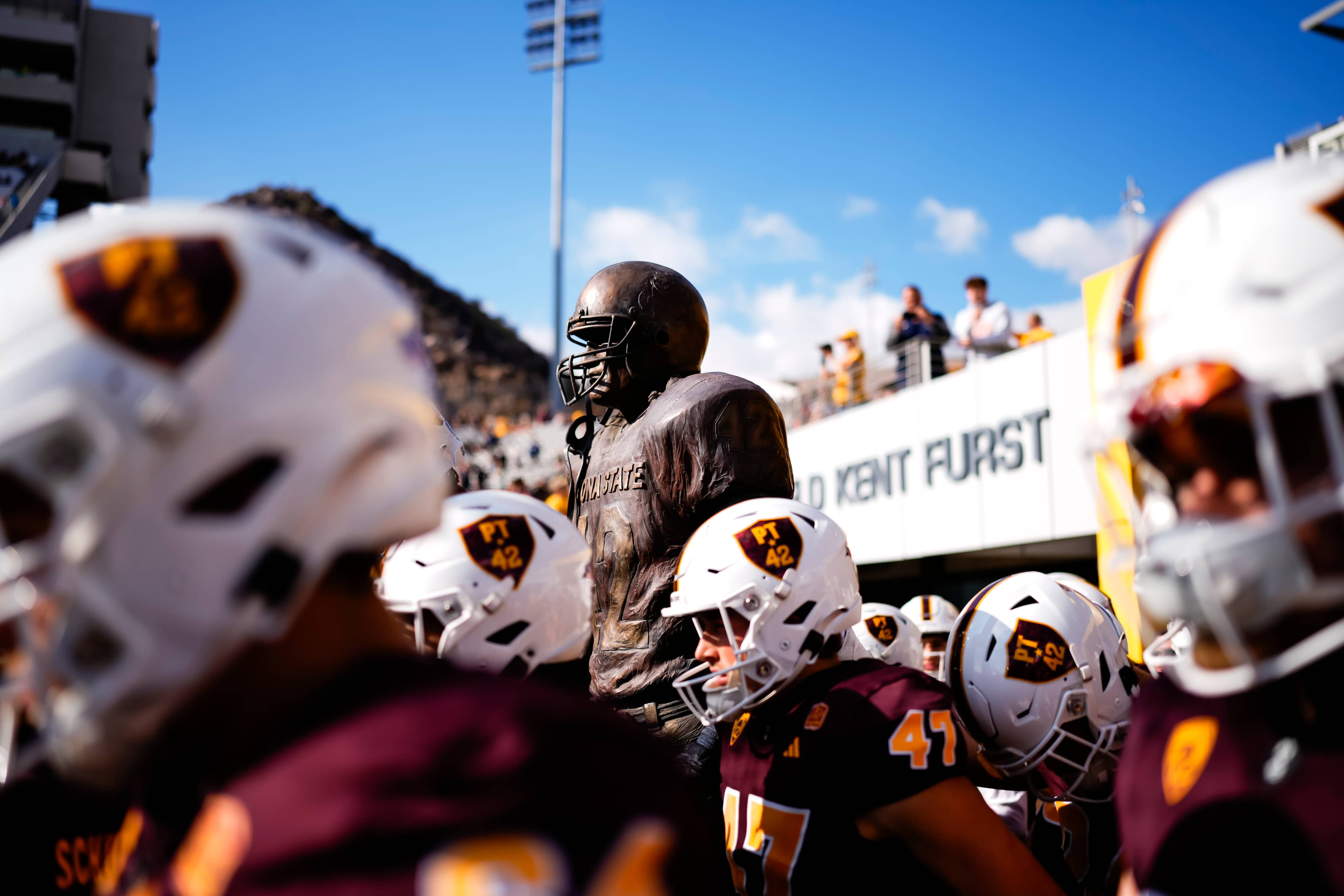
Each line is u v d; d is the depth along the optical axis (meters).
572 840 0.70
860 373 12.67
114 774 0.84
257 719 0.80
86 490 0.75
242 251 0.81
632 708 2.86
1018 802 2.53
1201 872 0.92
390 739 0.72
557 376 3.31
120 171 37.19
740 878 2.00
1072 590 2.22
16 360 0.76
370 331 0.87
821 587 2.02
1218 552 0.90
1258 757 0.91
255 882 0.69
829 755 1.85
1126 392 1.02
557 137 29.45
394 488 0.86
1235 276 0.93
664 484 2.89
